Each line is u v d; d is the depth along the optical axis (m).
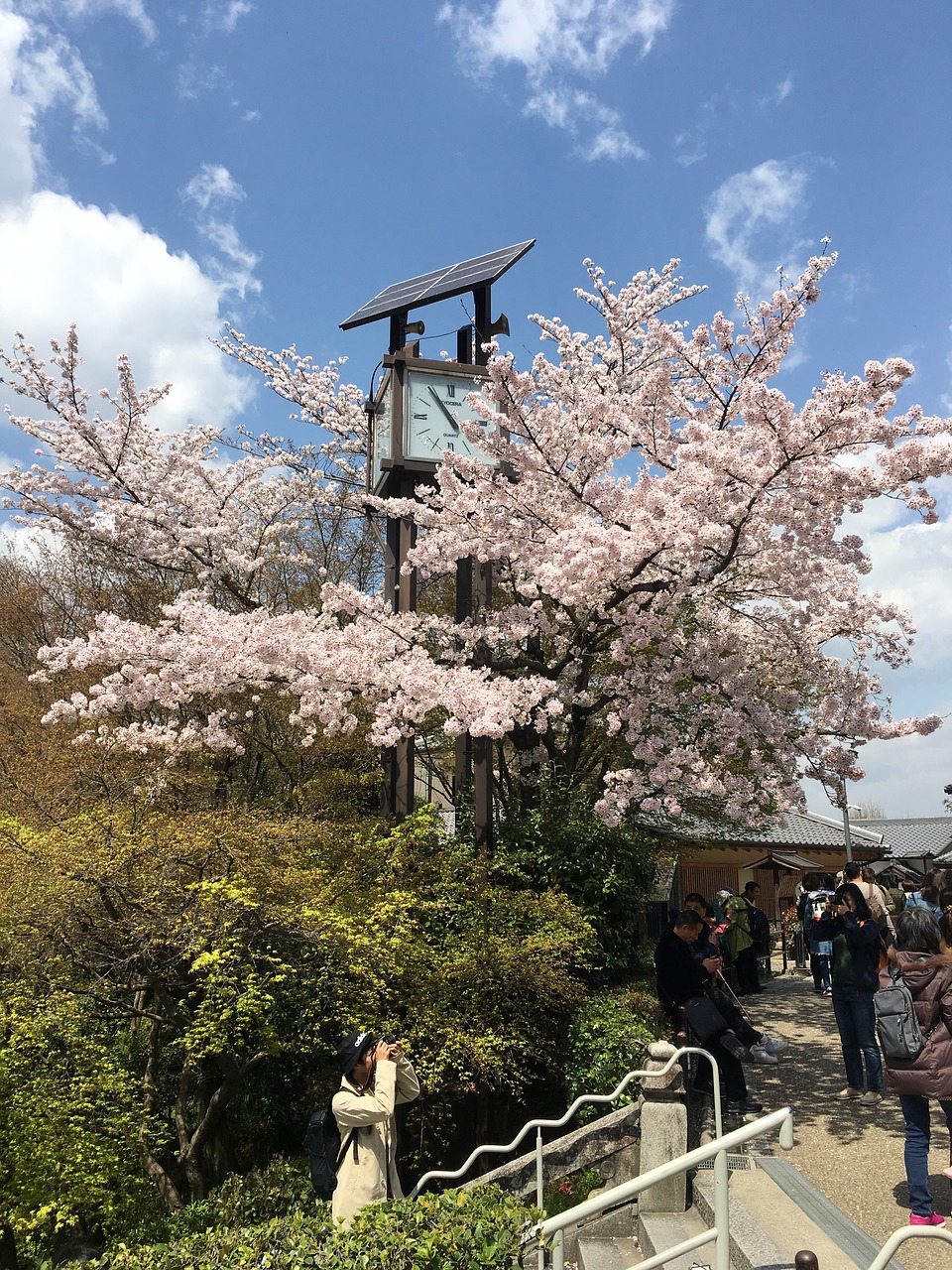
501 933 9.15
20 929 7.91
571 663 11.45
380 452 12.32
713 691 9.91
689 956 7.60
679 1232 5.59
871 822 40.69
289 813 11.17
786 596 10.02
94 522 13.75
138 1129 8.04
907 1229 2.86
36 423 13.20
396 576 12.06
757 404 7.93
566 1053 9.02
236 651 9.81
